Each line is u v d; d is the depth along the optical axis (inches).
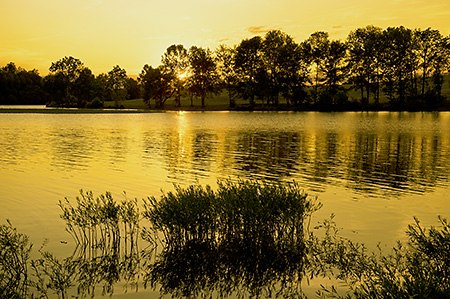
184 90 5561.0
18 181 714.8
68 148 1210.6
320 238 442.6
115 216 439.2
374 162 976.9
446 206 571.2
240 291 326.3
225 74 5177.2
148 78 5300.2
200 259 391.5
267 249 417.7
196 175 797.9
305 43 4574.3
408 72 4264.3
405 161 992.9
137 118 3093.0
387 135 1686.8
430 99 4079.7
